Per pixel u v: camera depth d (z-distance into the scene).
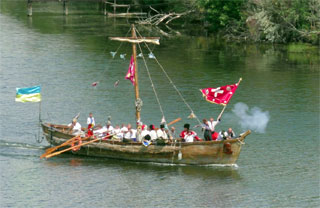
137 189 113.00
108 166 125.19
